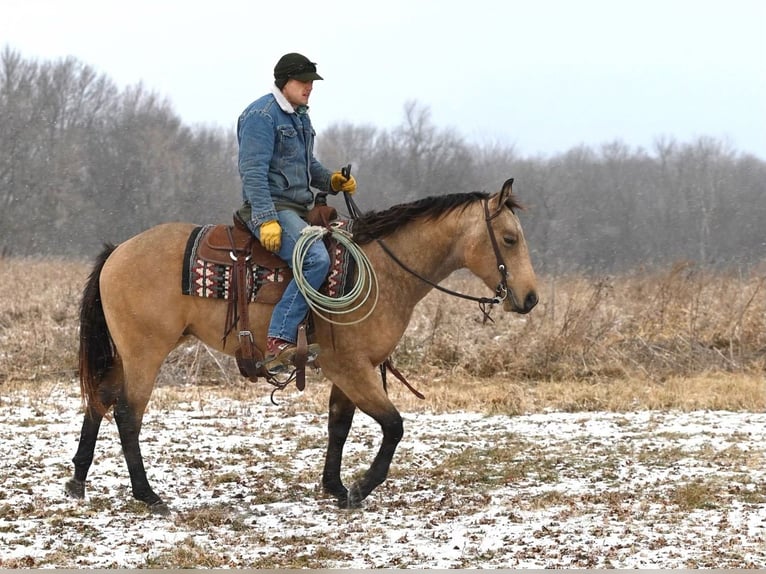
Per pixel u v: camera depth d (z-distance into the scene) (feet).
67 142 186.39
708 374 60.54
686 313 67.46
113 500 32.12
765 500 32.07
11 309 74.23
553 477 35.94
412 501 32.55
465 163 187.62
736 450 40.14
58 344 63.77
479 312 70.03
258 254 30.45
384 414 30.71
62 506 31.22
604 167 203.51
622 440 43.01
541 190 169.17
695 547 26.89
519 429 45.78
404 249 31.09
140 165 184.96
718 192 185.68
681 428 45.85
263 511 30.96
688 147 209.97
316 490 33.81
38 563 25.21
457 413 50.39
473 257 30.78
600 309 68.49
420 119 179.83
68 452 39.14
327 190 33.27
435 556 26.12
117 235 181.37
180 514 30.22
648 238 170.60
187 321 30.78
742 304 67.72
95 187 184.96
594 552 26.35
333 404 32.53
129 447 30.60
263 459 38.73
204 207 185.88
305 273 29.78
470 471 36.99
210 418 47.75
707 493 32.91
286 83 30.78
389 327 30.78
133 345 30.60
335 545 27.22
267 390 56.34
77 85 195.62
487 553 26.37
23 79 190.29
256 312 30.35
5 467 36.19
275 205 30.73
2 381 58.29
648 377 60.13
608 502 32.07
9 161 178.70
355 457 39.22
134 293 30.40
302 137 31.17
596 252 159.74
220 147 201.77
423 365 62.44
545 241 158.51
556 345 62.80
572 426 46.55
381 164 180.96
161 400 52.01
